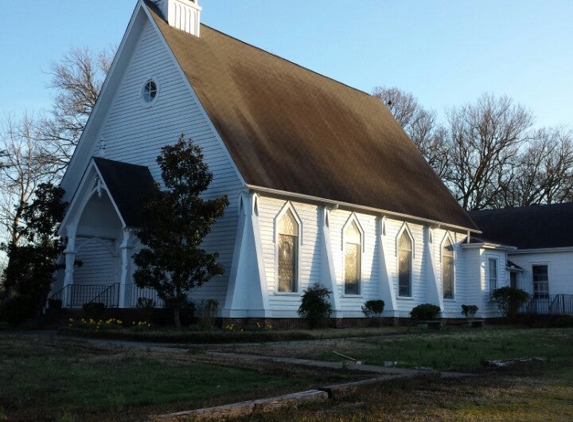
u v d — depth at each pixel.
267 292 24.58
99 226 28.42
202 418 7.97
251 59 31.78
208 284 25.27
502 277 39.44
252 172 24.61
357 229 29.75
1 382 10.85
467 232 37.62
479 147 62.75
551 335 24.64
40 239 29.08
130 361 13.70
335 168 29.94
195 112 26.64
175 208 22.69
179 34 28.58
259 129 27.56
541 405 9.55
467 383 11.53
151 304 24.06
